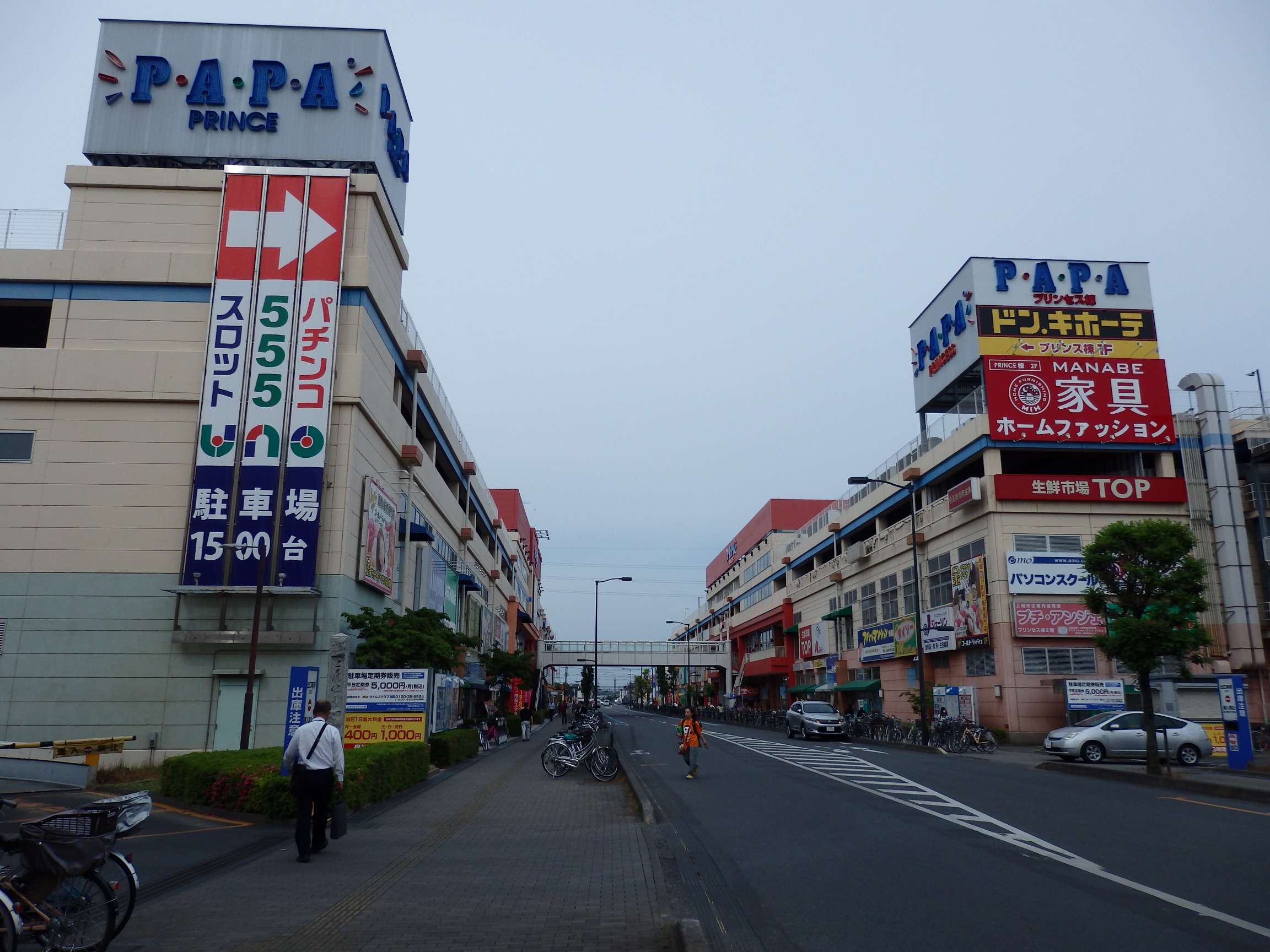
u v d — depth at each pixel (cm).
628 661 8512
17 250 2669
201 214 2728
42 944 610
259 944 653
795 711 4197
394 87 3325
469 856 1029
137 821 674
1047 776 2147
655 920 720
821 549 6444
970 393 4166
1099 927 707
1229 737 2262
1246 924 714
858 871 938
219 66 3080
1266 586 3722
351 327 2642
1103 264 3925
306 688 1680
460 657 3594
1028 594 3578
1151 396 3769
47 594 2483
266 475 2497
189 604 2481
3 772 2023
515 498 8175
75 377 2586
